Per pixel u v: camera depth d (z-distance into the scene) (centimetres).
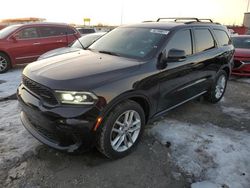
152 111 355
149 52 357
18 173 287
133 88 306
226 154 342
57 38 938
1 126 394
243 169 311
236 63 789
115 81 292
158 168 307
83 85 273
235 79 805
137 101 336
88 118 270
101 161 314
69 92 267
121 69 312
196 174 299
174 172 301
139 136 339
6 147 335
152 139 371
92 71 299
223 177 295
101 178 286
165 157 329
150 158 326
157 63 347
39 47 895
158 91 352
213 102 546
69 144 284
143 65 330
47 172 291
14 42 843
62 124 267
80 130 269
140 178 289
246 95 630
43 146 339
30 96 301
